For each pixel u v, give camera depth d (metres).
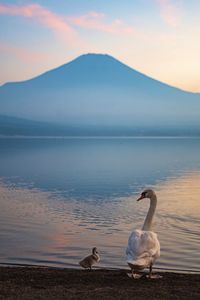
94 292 14.09
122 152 156.38
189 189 54.81
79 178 67.81
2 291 14.23
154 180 65.62
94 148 195.62
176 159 117.38
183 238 27.14
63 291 14.20
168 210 38.62
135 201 44.00
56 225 31.86
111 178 68.12
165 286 14.93
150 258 14.64
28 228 30.67
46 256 22.97
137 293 14.00
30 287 14.76
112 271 17.86
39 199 45.50
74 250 24.34
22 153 144.12
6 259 22.20
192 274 17.55
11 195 48.75
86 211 38.09
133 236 14.77
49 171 79.81
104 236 28.25
